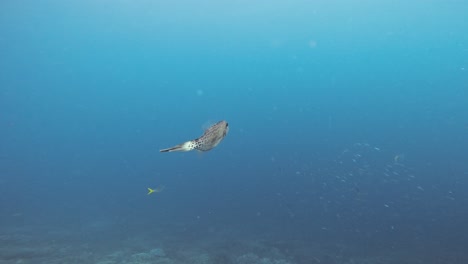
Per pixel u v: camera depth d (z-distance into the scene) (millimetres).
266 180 47219
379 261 17062
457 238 21172
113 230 24438
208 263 15562
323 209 29438
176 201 37500
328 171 36438
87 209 33031
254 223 26359
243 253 17984
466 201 29984
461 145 58031
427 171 40875
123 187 48938
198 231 24078
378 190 33031
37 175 62594
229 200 36719
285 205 32156
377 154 31094
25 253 17422
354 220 25891
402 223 24766
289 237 22156
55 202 36906
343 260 17266
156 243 20531
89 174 66062
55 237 21953
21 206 34188
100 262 15383
